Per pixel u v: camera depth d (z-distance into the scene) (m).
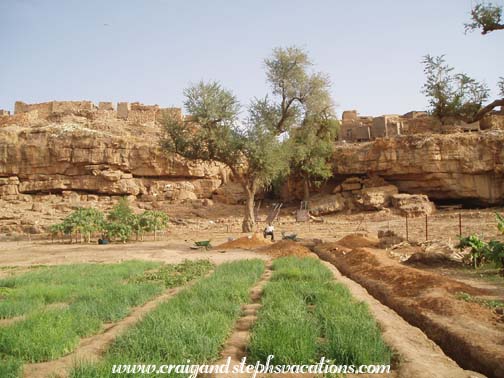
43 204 48.97
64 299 11.67
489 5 23.75
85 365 5.62
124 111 66.44
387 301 10.91
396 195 43.66
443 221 35.56
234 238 32.88
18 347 6.74
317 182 49.62
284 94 46.09
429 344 7.26
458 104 45.38
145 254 26.16
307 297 10.45
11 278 15.51
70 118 63.44
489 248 15.46
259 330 7.17
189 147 41.78
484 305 9.27
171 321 7.54
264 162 40.38
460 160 43.03
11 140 55.50
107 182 53.19
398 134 50.88
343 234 34.97
